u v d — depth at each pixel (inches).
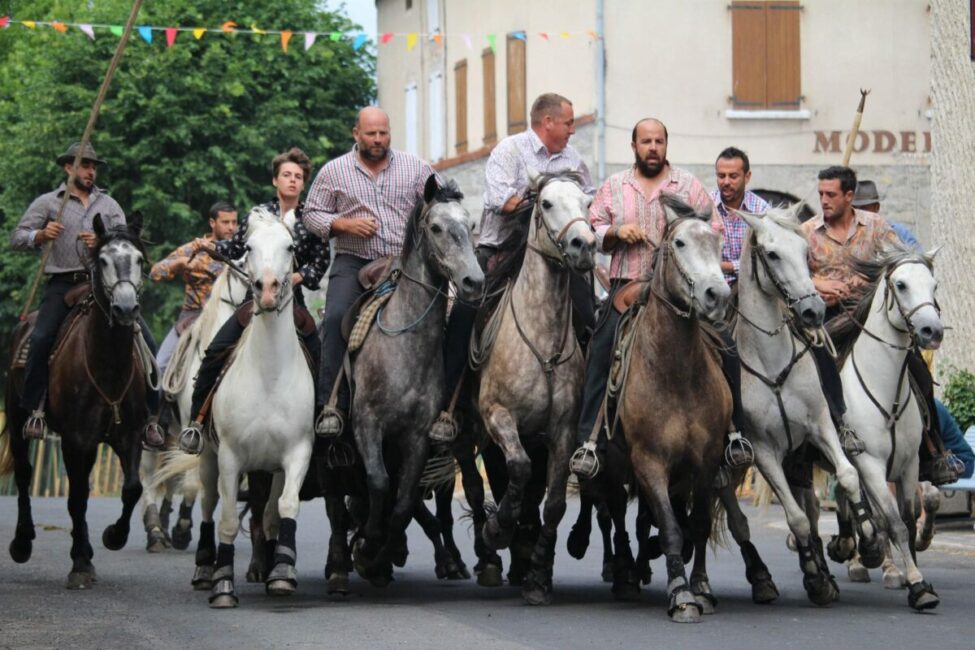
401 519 453.7
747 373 453.7
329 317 464.8
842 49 1224.2
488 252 495.2
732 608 441.4
